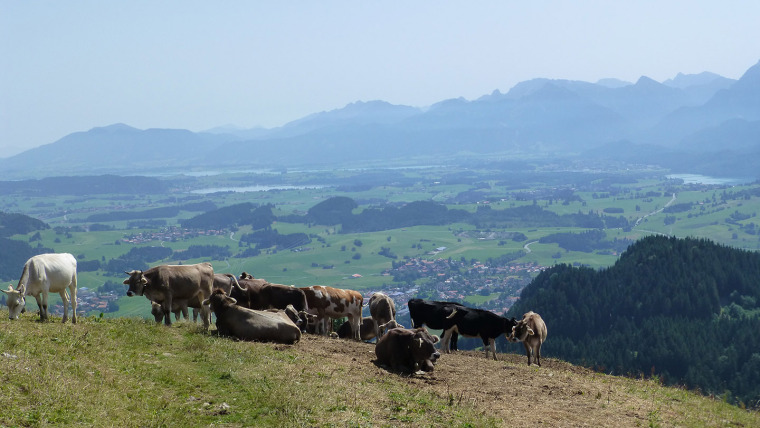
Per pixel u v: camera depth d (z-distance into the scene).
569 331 136.62
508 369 19.53
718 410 18.08
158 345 17.00
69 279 18.92
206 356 16.17
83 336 16.20
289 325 19.41
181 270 22.36
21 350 13.98
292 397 13.13
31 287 17.89
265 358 16.39
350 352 19.23
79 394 11.98
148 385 13.53
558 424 13.91
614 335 128.00
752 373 110.38
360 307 27.17
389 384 15.53
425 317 25.11
